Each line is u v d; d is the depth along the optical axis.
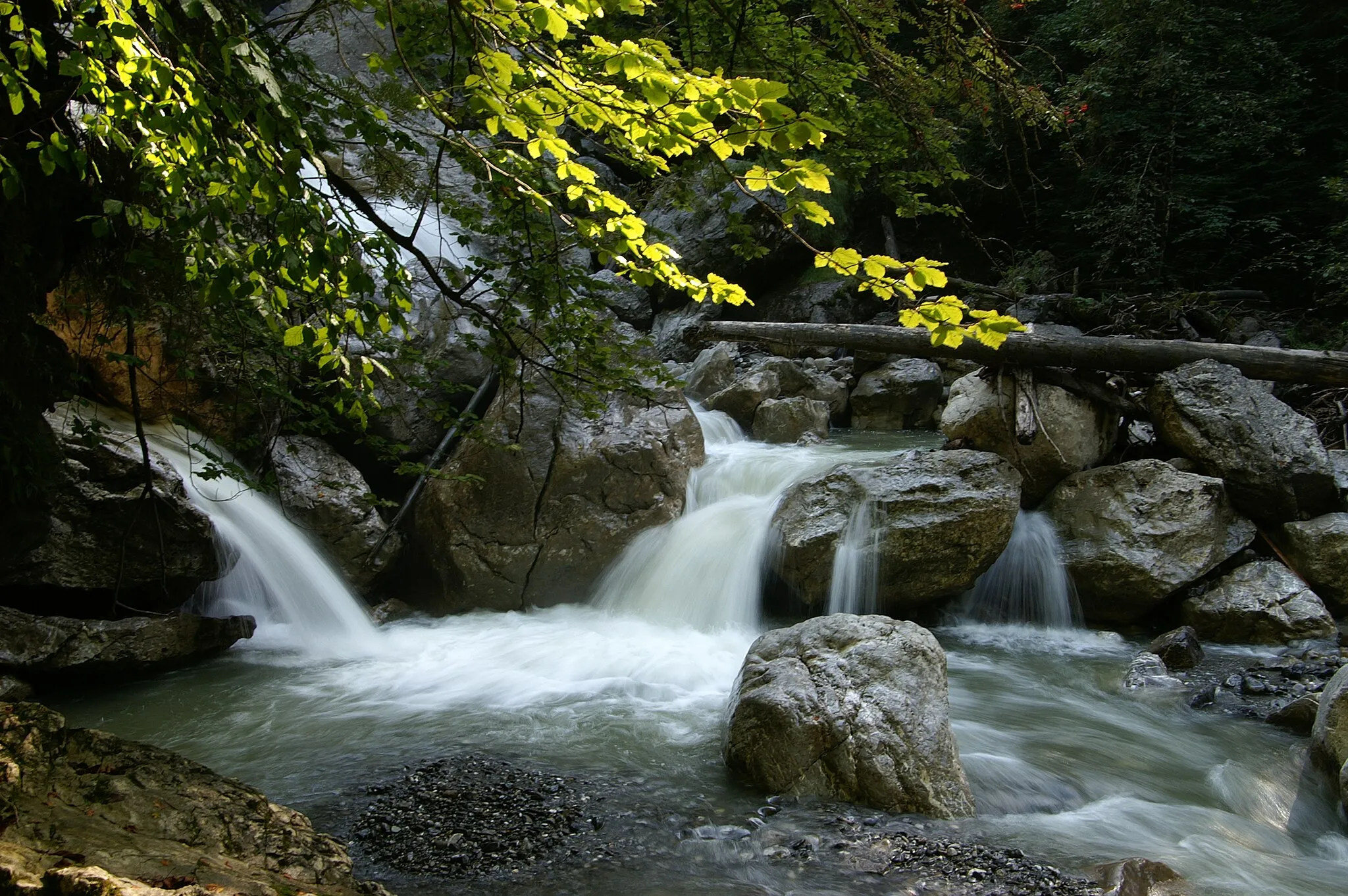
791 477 9.39
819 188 2.36
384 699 6.29
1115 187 17.22
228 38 2.36
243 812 2.81
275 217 2.74
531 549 8.42
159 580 6.76
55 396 5.40
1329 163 16.75
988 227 19.92
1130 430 9.50
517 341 5.92
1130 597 7.95
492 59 2.46
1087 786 4.98
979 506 7.75
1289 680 6.64
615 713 5.99
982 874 3.93
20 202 4.43
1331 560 7.80
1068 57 17.89
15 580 6.14
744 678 5.30
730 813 4.53
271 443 6.71
